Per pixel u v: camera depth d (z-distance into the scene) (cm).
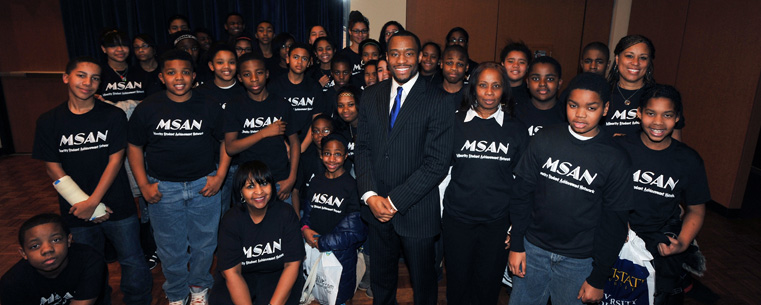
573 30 520
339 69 312
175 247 227
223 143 235
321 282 220
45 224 162
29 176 454
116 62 300
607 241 160
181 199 222
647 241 182
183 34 382
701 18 405
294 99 289
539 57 223
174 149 214
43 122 201
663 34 457
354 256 228
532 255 181
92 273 182
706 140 402
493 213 192
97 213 206
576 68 531
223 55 254
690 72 420
